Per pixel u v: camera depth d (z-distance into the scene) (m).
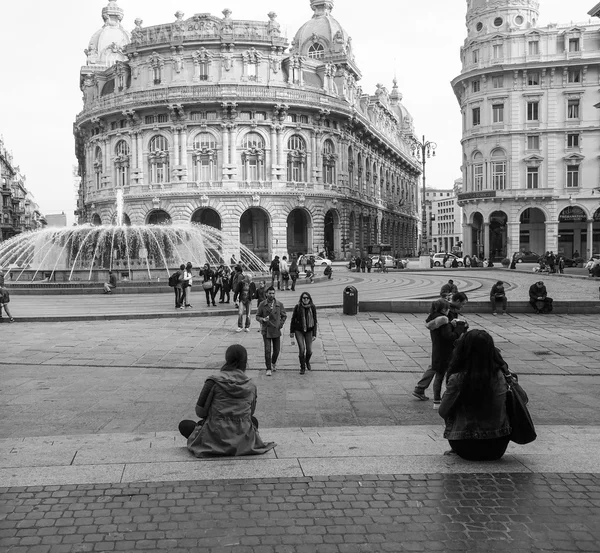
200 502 6.87
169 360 16.89
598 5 52.06
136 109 75.25
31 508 6.70
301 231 84.44
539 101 73.62
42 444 9.09
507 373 7.96
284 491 7.16
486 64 74.88
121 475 7.60
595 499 6.95
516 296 32.31
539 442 9.06
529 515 6.56
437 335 12.11
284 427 10.70
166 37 75.06
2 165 144.88
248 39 74.69
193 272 46.41
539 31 72.94
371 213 99.12
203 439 8.41
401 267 71.56
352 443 9.02
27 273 45.69
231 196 74.50
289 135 77.44
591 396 13.02
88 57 99.19
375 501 6.91
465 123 78.62
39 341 20.00
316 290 39.31
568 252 77.56
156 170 76.81
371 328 22.59
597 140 72.69
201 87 73.25
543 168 73.94
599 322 24.33
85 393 13.25
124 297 35.62
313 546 5.94
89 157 85.00
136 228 49.16
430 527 6.30
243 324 23.91
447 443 8.99
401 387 13.84
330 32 95.12
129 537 6.09
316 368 15.84
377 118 105.31
